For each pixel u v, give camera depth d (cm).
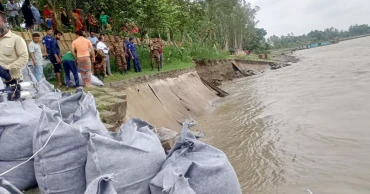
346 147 765
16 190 191
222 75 2917
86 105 330
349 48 6097
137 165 241
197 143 258
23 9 1042
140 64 1488
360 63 2686
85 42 831
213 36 4572
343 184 586
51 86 436
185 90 1545
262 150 811
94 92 798
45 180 244
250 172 684
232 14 5038
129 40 1350
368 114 1025
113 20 1501
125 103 758
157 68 1583
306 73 2553
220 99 1827
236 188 244
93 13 1473
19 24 1086
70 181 249
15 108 284
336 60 3478
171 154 259
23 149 265
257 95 1770
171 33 2556
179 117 1237
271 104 1419
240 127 1065
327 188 577
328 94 1448
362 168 643
